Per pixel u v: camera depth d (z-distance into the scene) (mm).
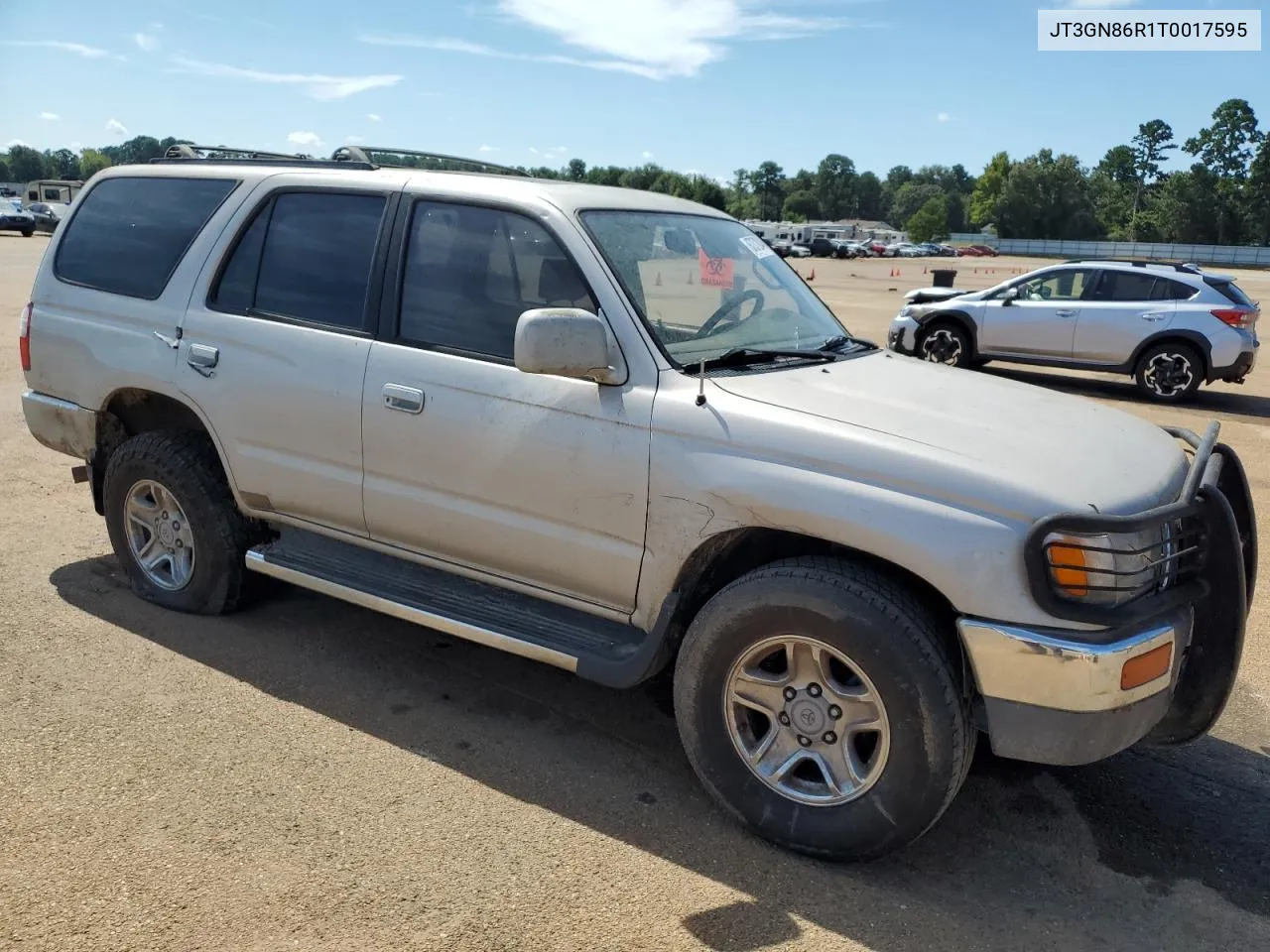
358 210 3980
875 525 2883
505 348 3572
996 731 2848
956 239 119688
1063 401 3777
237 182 4367
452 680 4156
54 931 2619
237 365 4129
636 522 3279
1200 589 3043
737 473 3074
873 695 2910
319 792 3309
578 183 3943
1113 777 3695
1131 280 13102
